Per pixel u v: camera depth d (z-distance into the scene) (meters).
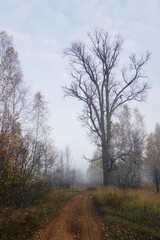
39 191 24.73
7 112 20.11
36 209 19.61
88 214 20.50
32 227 15.31
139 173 45.72
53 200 26.09
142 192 24.98
